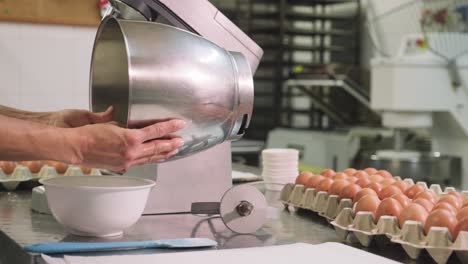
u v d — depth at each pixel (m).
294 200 1.41
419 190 1.25
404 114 2.95
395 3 3.70
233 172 1.92
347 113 3.76
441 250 0.97
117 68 1.21
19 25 2.32
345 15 4.21
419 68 2.88
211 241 1.09
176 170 1.38
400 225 1.08
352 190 1.26
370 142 3.27
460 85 2.89
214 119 1.16
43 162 1.73
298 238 1.17
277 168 1.66
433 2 3.16
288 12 4.11
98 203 1.10
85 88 2.42
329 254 1.02
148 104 1.09
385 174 1.48
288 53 4.16
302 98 4.23
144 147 1.07
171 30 1.15
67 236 1.14
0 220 1.28
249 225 1.20
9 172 1.68
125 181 1.24
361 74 3.53
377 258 0.99
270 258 0.99
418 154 3.00
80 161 1.06
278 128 4.00
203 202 1.30
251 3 4.09
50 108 2.38
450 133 3.02
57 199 1.12
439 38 2.91
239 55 1.23
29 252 0.99
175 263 0.95
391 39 3.80
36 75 2.35
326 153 3.36
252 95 1.20
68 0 2.37
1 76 2.31
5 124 1.04
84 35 2.40
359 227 1.11
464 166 2.93
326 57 4.23
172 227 1.24
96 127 1.05
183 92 1.11
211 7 1.37
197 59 1.14
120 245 1.03
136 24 1.13
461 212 1.03
